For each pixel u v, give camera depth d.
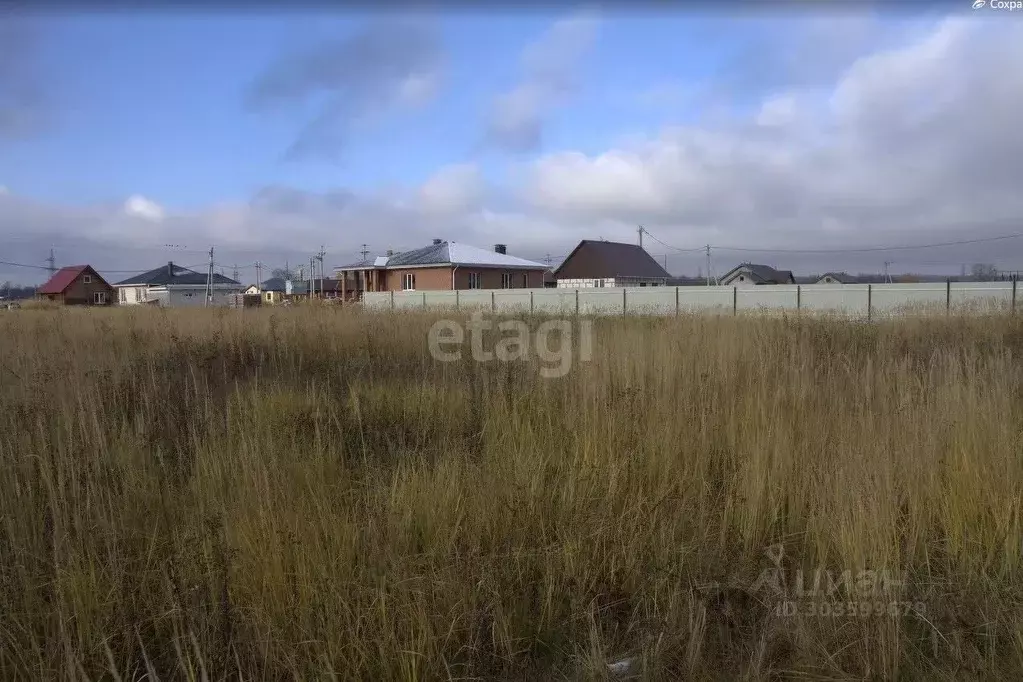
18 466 3.76
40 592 2.86
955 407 4.53
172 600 2.69
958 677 2.58
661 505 3.56
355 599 2.72
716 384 5.60
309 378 7.26
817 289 29.08
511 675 2.63
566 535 3.24
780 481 3.97
